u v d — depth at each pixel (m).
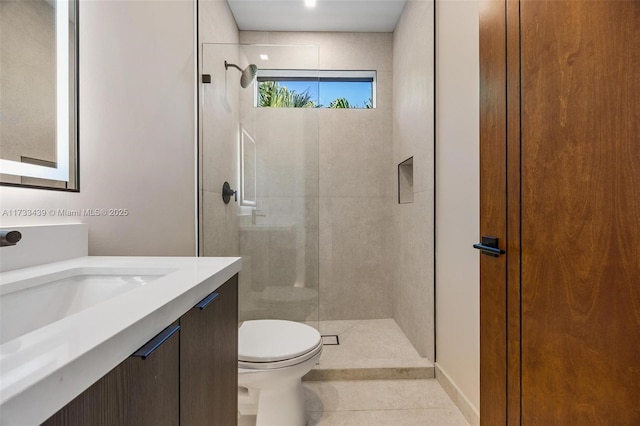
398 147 2.65
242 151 2.24
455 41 1.66
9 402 0.28
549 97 0.82
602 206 0.67
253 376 1.25
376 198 2.84
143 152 1.49
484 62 1.14
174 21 1.73
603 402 0.67
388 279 2.84
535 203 0.88
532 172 0.89
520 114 0.94
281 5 2.42
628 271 0.62
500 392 1.04
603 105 0.67
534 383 0.88
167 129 1.67
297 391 1.39
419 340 2.12
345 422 1.50
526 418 0.91
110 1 1.29
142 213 1.48
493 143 1.08
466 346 1.54
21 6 0.91
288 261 2.30
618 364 0.64
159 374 0.52
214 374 0.81
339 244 2.83
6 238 0.66
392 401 1.67
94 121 1.22
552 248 0.81
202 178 1.97
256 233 2.28
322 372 1.87
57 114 1.04
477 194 1.44
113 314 0.48
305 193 2.31
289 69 2.28
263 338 1.43
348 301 2.83
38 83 0.97
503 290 1.03
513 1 0.96
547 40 0.82
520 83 0.93
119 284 0.90
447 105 1.76
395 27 2.72
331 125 2.83
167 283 0.68
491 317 1.10
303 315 2.29
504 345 1.02
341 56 2.80
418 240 2.15
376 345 2.25
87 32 1.18
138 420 0.46
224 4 2.36
